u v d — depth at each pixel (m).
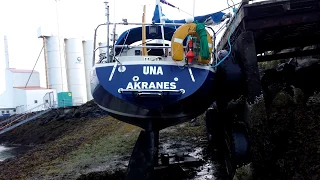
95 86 6.78
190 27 6.37
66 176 8.92
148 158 6.39
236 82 6.79
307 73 8.41
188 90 6.11
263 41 8.68
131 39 9.03
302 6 6.35
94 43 7.58
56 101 41.66
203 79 6.26
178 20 9.33
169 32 8.61
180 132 13.66
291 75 8.54
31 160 12.95
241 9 6.43
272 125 6.40
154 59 6.65
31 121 36.16
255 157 5.91
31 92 44.22
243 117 6.99
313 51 10.18
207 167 8.17
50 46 43.69
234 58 7.02
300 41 9.29
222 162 8.52
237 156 6.02
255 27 6.48
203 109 7.02
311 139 5.77
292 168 5.63
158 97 6.03
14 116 40.47
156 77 6.15
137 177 6.29
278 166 5.82
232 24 7.71
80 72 45.50
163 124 6.83
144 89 6.02
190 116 6.94
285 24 6.45
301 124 6.16
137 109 6.28
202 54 6.28
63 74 44.34
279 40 8.82
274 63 14.45
